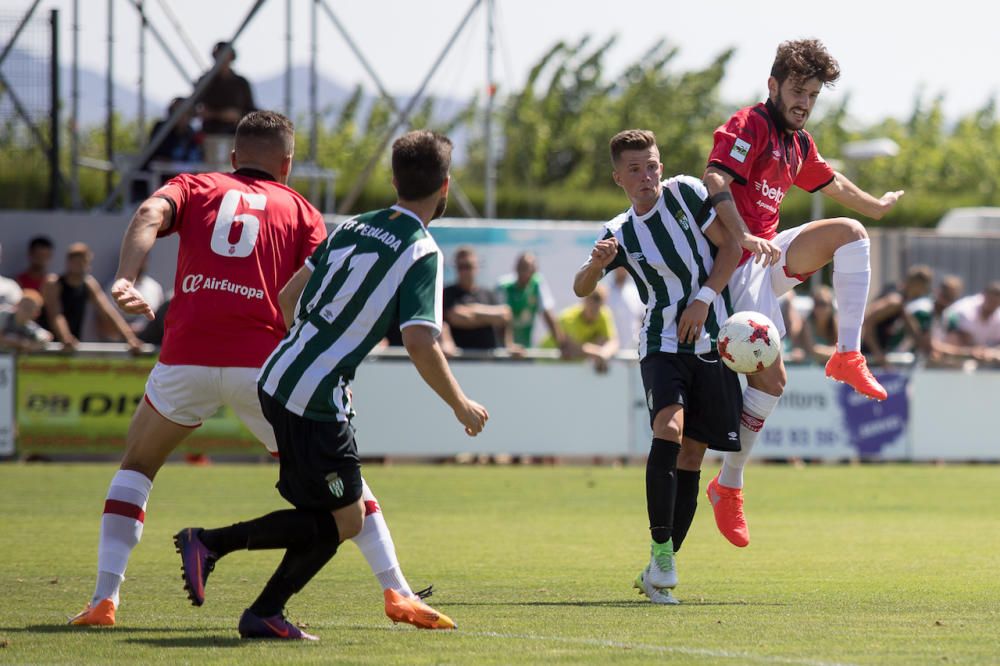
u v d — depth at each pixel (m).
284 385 14.18
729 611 16.75
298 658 13.03
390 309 14.27
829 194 20.28
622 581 20.16
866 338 47.66
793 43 19.12
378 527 15.27
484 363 44.31
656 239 18.55
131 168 49.69
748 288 19.61
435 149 14.57
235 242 16.11
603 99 113.00
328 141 103.25
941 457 47.75
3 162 52.38
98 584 15.65
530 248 50.19
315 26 53.62
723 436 18.64
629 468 44.69
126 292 15.18
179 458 44.62
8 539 24.80
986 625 15.41
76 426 42.16
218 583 19.48
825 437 46.72
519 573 21.12
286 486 14.39
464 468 43.62
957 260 57.91
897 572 21.08
